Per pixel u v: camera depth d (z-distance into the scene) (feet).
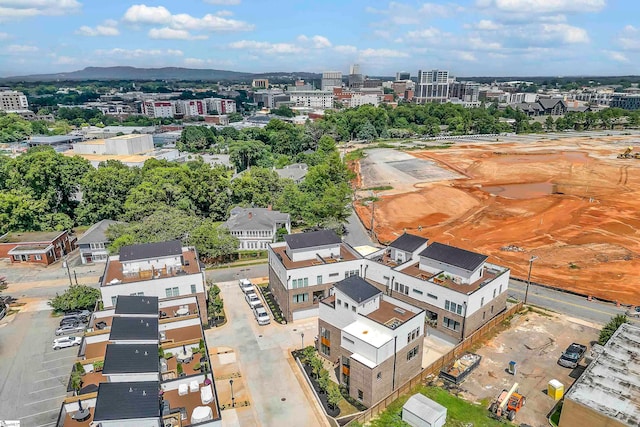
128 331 136.87
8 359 169.17
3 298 221.87
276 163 542.16
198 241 251.39
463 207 375.66
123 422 98.17
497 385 149.59
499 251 279.08
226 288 229.45
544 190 423.23
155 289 177.78
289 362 165.78
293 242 203.00
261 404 142.72
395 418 133.90
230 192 354.74
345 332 143.02
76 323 191.72
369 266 201.46
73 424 108.17
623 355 143.23
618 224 321.52
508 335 180.96
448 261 181.88
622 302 209.77
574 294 218.59
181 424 107.86
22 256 264.93
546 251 277.23
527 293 217.97
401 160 577.43
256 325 191.83
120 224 273.13
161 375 126.41
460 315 168.45
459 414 134.92
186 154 620.08
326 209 307.99
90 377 128.57
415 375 150.71
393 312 152.97
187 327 157.28
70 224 320.09
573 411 121.70
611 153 597.52
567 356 160.56
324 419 136.05
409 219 348.79
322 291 197.06
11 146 652.07
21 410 140.36
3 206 291.99
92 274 253.65
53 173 325.21
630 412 116.67
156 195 309.01
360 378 138.31
